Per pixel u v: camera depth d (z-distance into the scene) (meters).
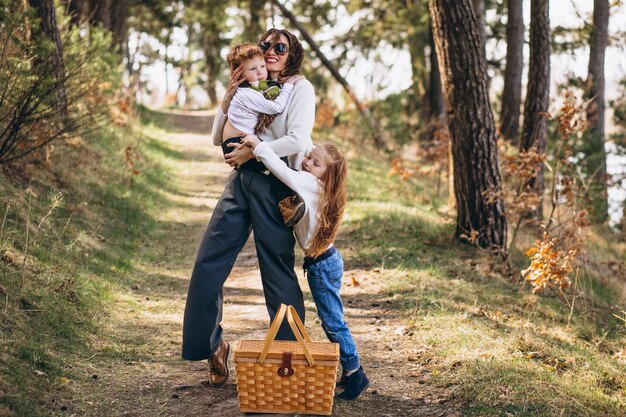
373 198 13.05
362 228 10.30
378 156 21.38
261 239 4.20
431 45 21.14
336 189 4.13
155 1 29.64
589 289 9.02
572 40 17.97
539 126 12.70
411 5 22.42
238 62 4.27
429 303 6.73
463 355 5.23
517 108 17.00
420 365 5.21
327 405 4.04
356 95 23.59
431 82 21.23
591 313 7.81
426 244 9.41
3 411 3.74
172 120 26.66
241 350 3.99
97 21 18.94
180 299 7.17
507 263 8.59
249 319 6.49
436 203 14.25
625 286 10.41
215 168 17.44
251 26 29.28
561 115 8.77
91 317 5.73
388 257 8.70
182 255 9.39
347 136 22.33
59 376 4.43
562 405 4.39
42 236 7.14
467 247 9.26
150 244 9.67
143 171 13.95
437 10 9.11
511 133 16.97
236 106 4.22
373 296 7.18
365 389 4.58
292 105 4.21
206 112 31.92
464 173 9.27
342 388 4.59
